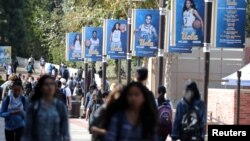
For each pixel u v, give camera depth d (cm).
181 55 7238
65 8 13788
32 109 1953
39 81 1983
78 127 5403
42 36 15838
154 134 1566
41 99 1967
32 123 1948
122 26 6272
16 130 2722
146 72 2392
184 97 2319
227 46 3875
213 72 7319
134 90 1565
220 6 3862
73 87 8769
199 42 3994
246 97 4288
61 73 10219
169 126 2769
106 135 1566
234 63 7331
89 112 4025
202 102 2314
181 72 7231
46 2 18475
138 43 5066
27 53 16188
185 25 3991
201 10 3984
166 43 5150
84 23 9369
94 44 7388
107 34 6309
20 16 14762
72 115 6638
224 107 4456
